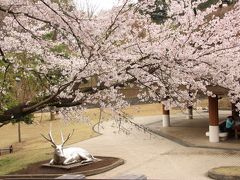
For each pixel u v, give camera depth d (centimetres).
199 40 730
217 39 752
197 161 1474
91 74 703
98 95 775
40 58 874
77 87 731
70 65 820
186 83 778
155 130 2350
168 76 738
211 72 761
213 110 1842
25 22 787
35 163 1497
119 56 698
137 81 748
